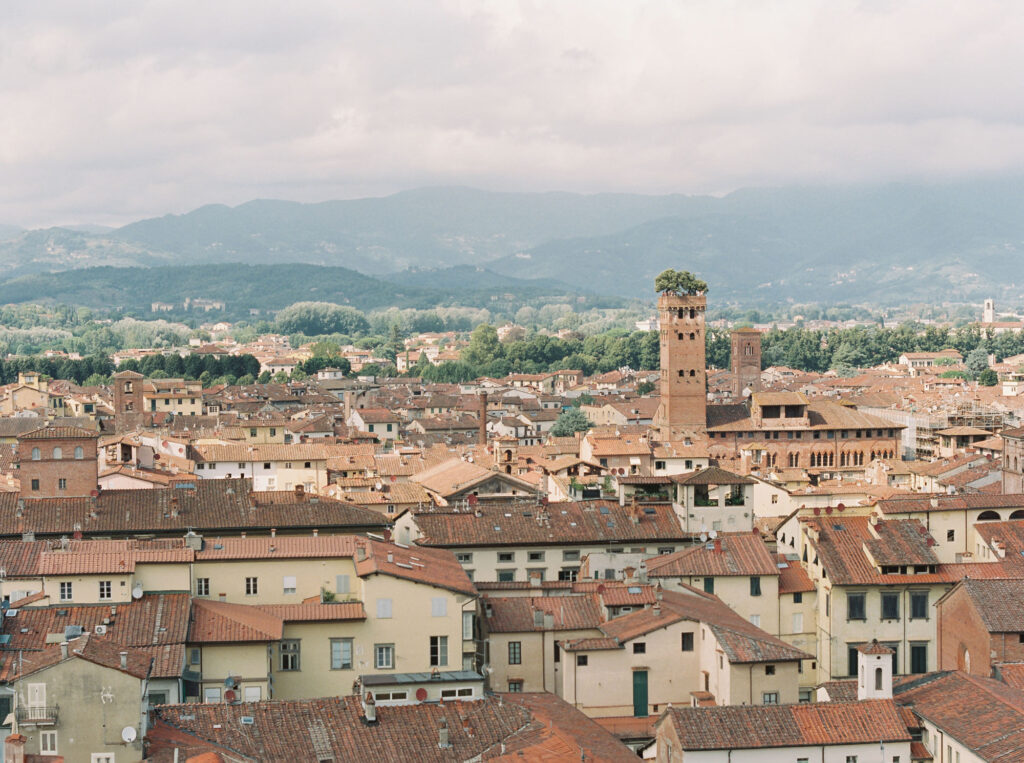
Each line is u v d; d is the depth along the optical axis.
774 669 136.00
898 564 164.88
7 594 142.12
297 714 117.25
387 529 185.50
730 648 136.75
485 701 123.62
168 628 131.00
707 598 160.00
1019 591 156.25
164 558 143.75
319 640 140.38
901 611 164.62
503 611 151.38
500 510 193.50
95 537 178.12
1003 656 150.62
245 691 131.75
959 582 162.12
